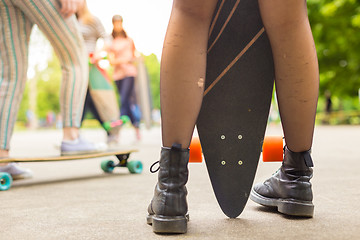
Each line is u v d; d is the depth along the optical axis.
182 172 1.44
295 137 1.56
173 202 1.42
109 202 2.06
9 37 2.69
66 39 2.86
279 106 1.54
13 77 2.73
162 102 1.43
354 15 15.03
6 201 2.12
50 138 11.17
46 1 2.67
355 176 2.77
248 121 1.53
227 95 1.52
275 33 1.42
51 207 1.95
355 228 1.44
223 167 1.55
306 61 1.44
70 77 2.97
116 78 6.89
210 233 1.42
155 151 5.45
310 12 15.77
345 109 33.97
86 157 2.87
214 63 1.51
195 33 1.40
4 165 2.88
